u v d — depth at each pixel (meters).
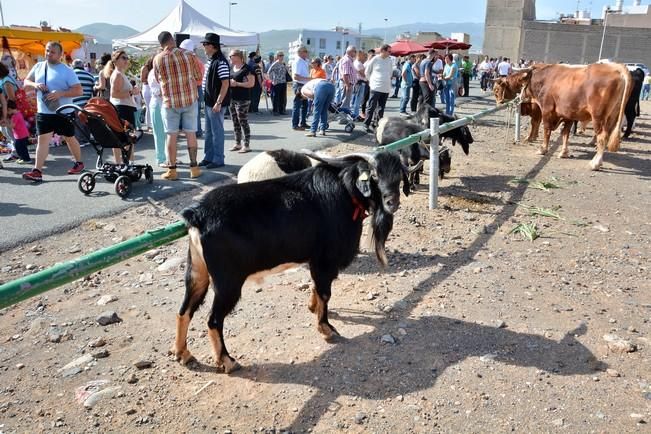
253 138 12.41
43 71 7.98
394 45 25.12
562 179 9.78
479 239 6.57
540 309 4.81
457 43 25.36
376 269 5.61
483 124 16.91
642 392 3.64
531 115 13.00
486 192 8.76
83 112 7.45
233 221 3.50
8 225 6.38
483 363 3.94
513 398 3.55
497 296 5.04
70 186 8.10
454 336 4.30
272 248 3.68
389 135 8.48
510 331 4.41
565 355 4.08
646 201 8.51
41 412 3.35
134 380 3.67
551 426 3.30
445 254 6.07
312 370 3.83
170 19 19.42
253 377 3.75
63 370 3.78
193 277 3.67
